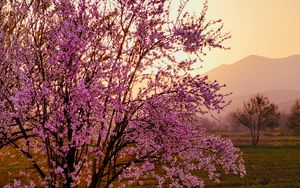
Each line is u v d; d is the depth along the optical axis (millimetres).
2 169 20750
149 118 10594
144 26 10547
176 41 10492
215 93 10109
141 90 10727
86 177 13328
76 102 9242
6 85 10156
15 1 10594
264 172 45594
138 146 11320
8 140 10219
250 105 77562
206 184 35625
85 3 10141
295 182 40281
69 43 9414
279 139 93562
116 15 10672
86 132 9930
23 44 10312
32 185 10328
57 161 10258
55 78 9969
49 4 10391
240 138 90500
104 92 9680
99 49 10375
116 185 25156
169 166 11727
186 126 10789
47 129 9602
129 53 10859
